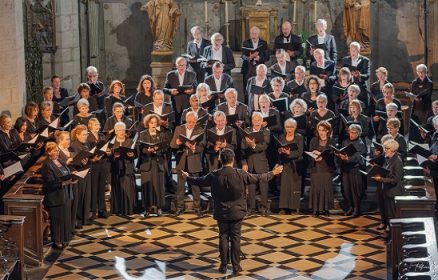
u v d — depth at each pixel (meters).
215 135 21.17
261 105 22.06
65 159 20.11
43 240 20.03
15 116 22.50
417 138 23.42
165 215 21.75
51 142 19.58
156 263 19.12
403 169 19.98
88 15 28.56
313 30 28.89
